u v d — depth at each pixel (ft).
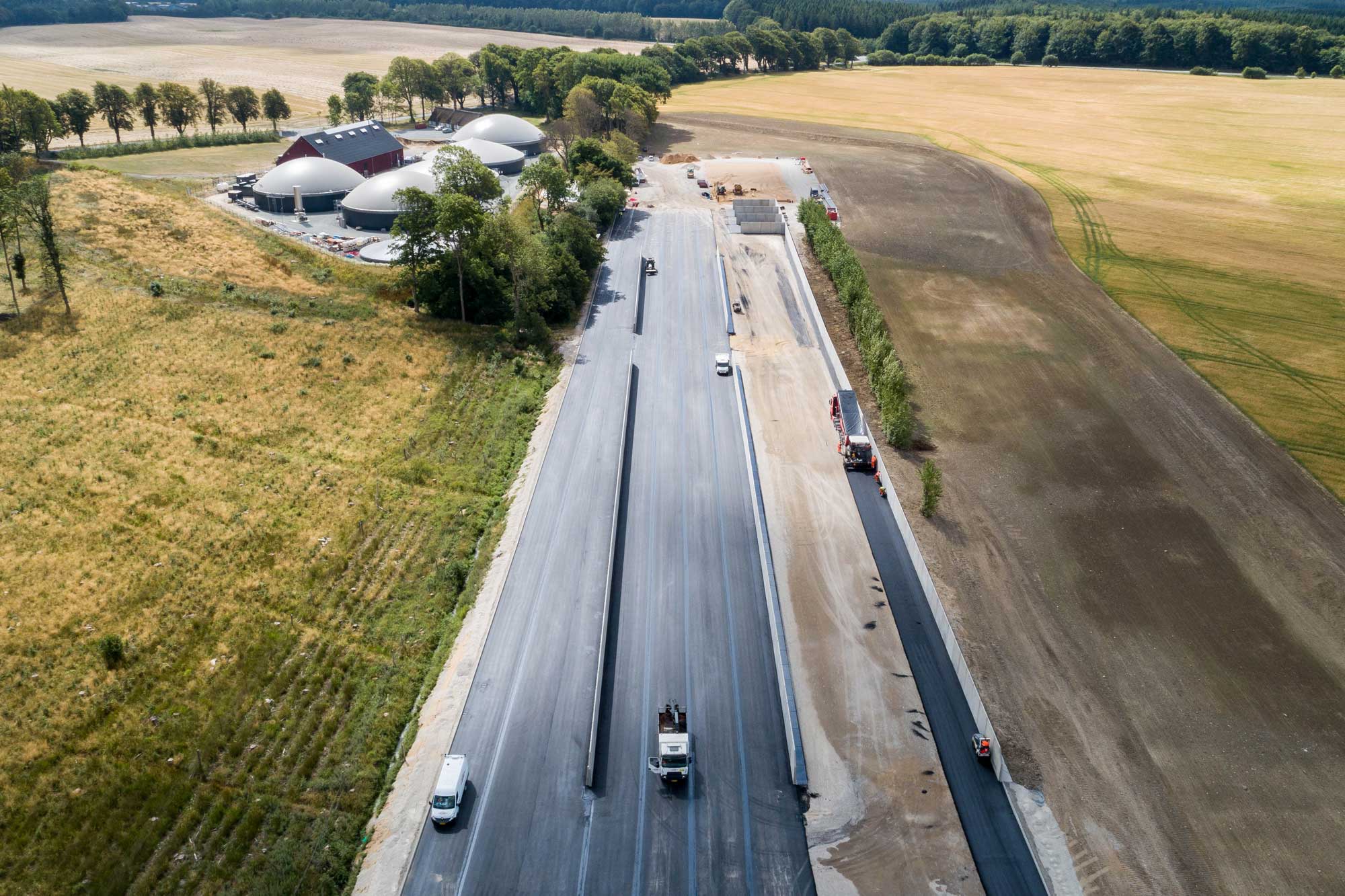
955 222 540.11
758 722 195.42
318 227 483.51
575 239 426.92
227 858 161.27
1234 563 248.52
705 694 202.08
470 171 417.49
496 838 169.07
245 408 301.43
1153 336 390.01
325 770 180.24
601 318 398.83
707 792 179.22
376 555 242.78
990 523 262.67
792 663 210.79
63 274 368.48
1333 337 389.80
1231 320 406.82
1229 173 644.27
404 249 377.09
